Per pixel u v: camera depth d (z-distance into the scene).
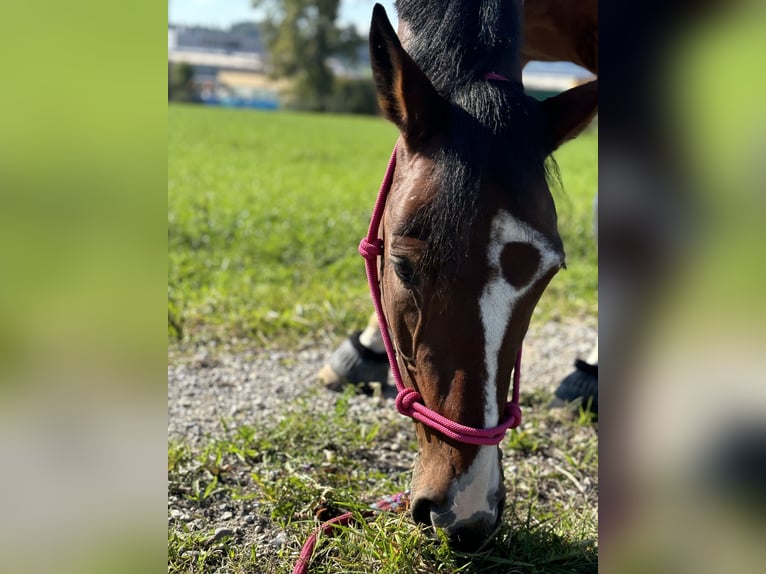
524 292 1.64
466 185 1.62
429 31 1.99
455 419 1.67
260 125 26.08
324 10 46.53
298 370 3.60
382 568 1.96
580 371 3.24
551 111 1.83
